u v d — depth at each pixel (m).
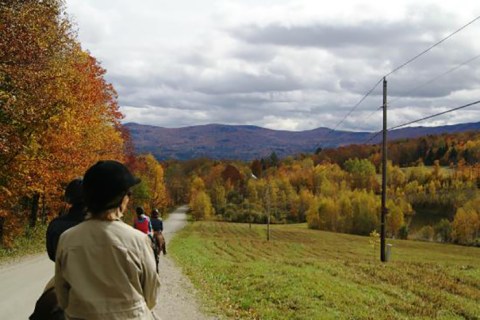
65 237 4.04
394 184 188.12
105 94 42.91
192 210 166.25
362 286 20.70
